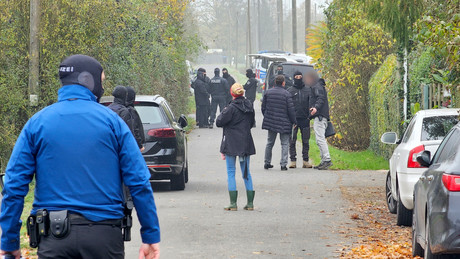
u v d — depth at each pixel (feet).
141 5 84.33
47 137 16.34
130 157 16.67
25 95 63.00
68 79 16.94
